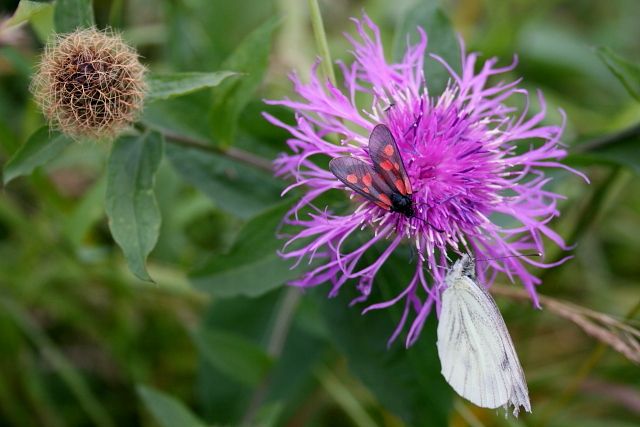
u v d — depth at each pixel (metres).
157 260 0.38
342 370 0.37
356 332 0.33
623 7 0.48
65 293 0.37
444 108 0.31
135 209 0.31
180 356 0.38
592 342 0.38
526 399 0.30
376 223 0.31
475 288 0.30
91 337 0.38
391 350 0.33
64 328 0.38
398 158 0.30
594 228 0.39
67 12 0.31
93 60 0.30
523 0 0.42
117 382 0.37
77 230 0.36
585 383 0.37
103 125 0.30
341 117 0.31
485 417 0.36
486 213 0.31
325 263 0.32
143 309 0.38
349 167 0.29
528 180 0.33
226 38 0.40
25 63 0.35
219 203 0.34
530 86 0.42
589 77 0.44
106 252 0.37
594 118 0.41
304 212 0.31
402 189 0.30
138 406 0.37
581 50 0.44
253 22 0.41
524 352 0.38
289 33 0.40
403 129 0.31
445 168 0.31
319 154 0.32
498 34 0.40
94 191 0.36
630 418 0.37
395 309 0.32
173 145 0.34
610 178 0.36
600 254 0.40
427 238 0.31
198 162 0.34
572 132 0.40
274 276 0.32
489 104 0.32
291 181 0.33
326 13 0.43
